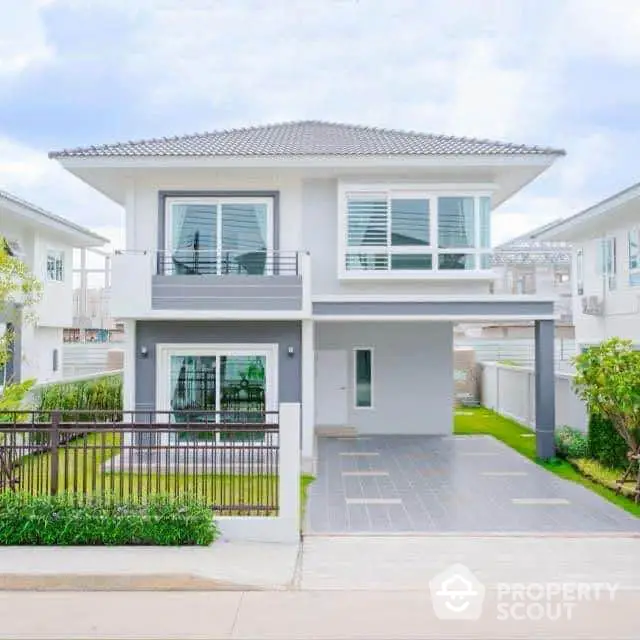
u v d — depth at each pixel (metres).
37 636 5.52
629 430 10.46
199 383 13.30
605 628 5.70
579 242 20.72
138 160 13.00
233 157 12.97
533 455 13.75
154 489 9.70
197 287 12.88
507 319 13.29
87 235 20.38
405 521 9.07
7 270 9.83
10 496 7.97
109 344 24.48
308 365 13.12
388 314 13.20
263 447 8.38
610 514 9.39
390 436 16.20
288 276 12.94
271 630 5.64
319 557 7.56
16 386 9.69
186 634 5.56
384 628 5.68
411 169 13.59
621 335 17.31
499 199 16.66
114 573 6.78
